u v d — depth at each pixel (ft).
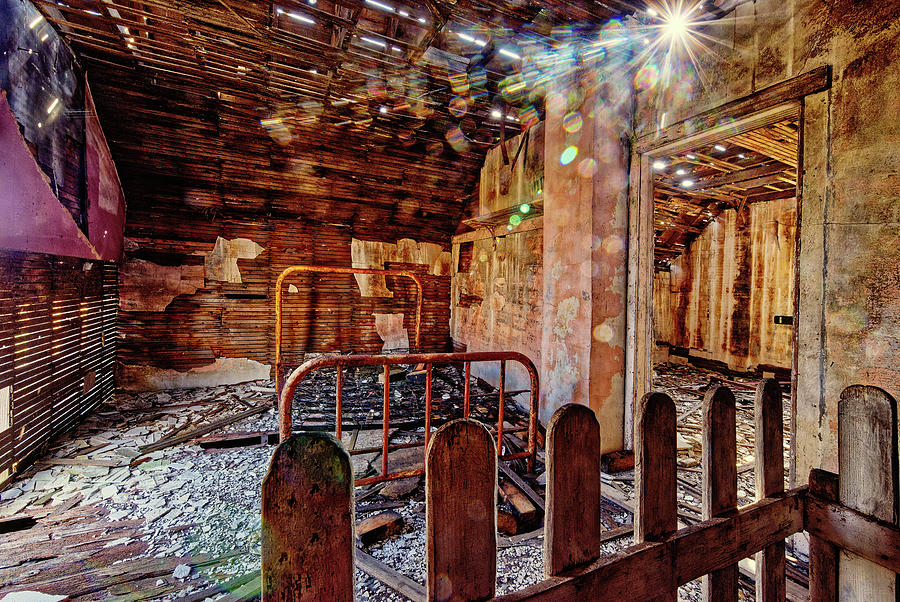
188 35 11.21
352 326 22.04
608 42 10.28
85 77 13.23
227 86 14.30
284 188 19.21
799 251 7.38
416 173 20.39
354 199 20.84
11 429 9.56
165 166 16.83
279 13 10.34
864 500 3.28
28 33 9.87
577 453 2.69
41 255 10.94
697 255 27.89
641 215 11.12
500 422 9.91
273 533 1.89
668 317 29.91
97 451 11.39
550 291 12.59
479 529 2.39
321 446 2.01
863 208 6.47
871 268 6.37
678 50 9.80
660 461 3.03
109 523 7.95
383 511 8.61
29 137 9.96
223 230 19.19
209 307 19.03
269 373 20.18
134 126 15.29
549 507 2.55
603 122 10.82
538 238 16.17
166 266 18.19
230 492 9.26
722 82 8.75
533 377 10.04
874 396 3.28
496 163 18.97
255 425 13.64
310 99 15.05
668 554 2.95
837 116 6.78
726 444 3.37
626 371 11.30
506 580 6.46
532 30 9.93
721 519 3.23
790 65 7.50
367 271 17.63
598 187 10.80
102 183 14.76
